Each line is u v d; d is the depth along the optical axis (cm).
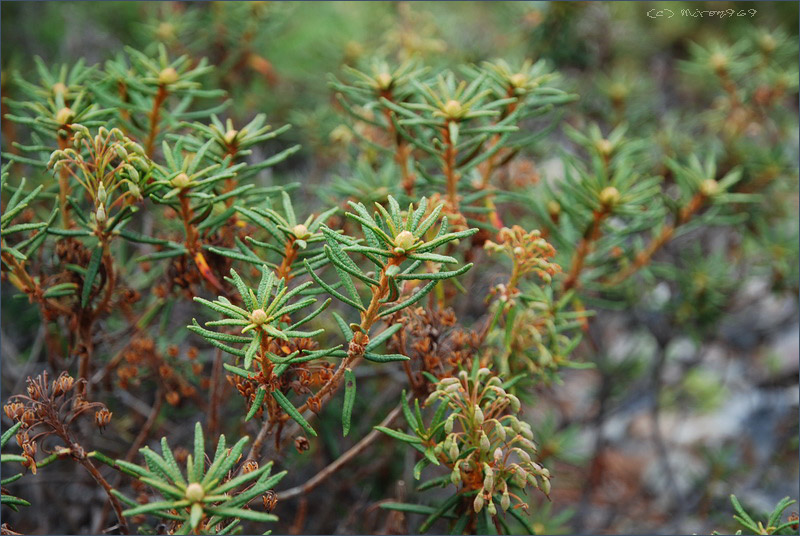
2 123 47
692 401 75
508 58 63
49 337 39
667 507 68
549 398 66
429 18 61
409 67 39
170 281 36
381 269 25
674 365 77
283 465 42
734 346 71
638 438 78
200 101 58
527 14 64
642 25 76
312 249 33
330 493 50
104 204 30
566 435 55
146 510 23
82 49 68
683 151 61
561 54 64
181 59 39
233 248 35
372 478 51
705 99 77
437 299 35
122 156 29
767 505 61
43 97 40
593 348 59
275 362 27
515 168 50
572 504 69
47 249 39
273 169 62
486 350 35
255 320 26
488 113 34
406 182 39
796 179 60
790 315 67
